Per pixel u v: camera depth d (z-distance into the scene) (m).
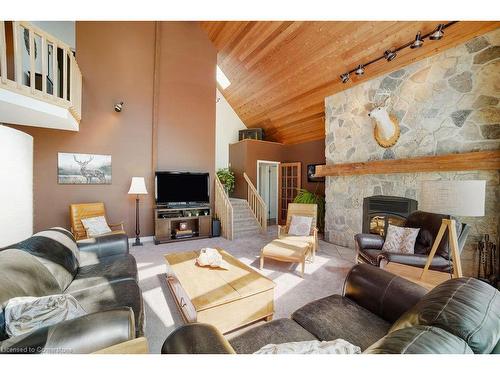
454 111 2.99
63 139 3.95
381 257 2.36
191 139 5.16
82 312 1.17
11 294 1.12
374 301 1.41
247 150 6.74
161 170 4.84
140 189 4.20
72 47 4.66
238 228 5.46
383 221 3.81
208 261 2.24
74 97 3.50
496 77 2.68
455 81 2.98
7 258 1.34
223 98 7.30
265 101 6.13
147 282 2.68
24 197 1.47
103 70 4.26
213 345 0.85
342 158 4.48
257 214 6.14
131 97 4.53
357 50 3.73
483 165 2.66
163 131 4.86
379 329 1.25
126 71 4.48
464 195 1.67
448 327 0.72
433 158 3.06
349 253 3.93
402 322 0.93
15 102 2.45
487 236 2.65
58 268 1.70
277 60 4.82
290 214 4.32
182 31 5.05
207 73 5.37
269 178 8.10
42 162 3.80
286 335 1.16
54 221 3.89
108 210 4.34
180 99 5.05
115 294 1.60
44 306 1.05
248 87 6.08
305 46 4.20
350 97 4.32
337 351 0.76
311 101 5.18
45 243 1.78
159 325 1.87
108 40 4.31
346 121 4.39
